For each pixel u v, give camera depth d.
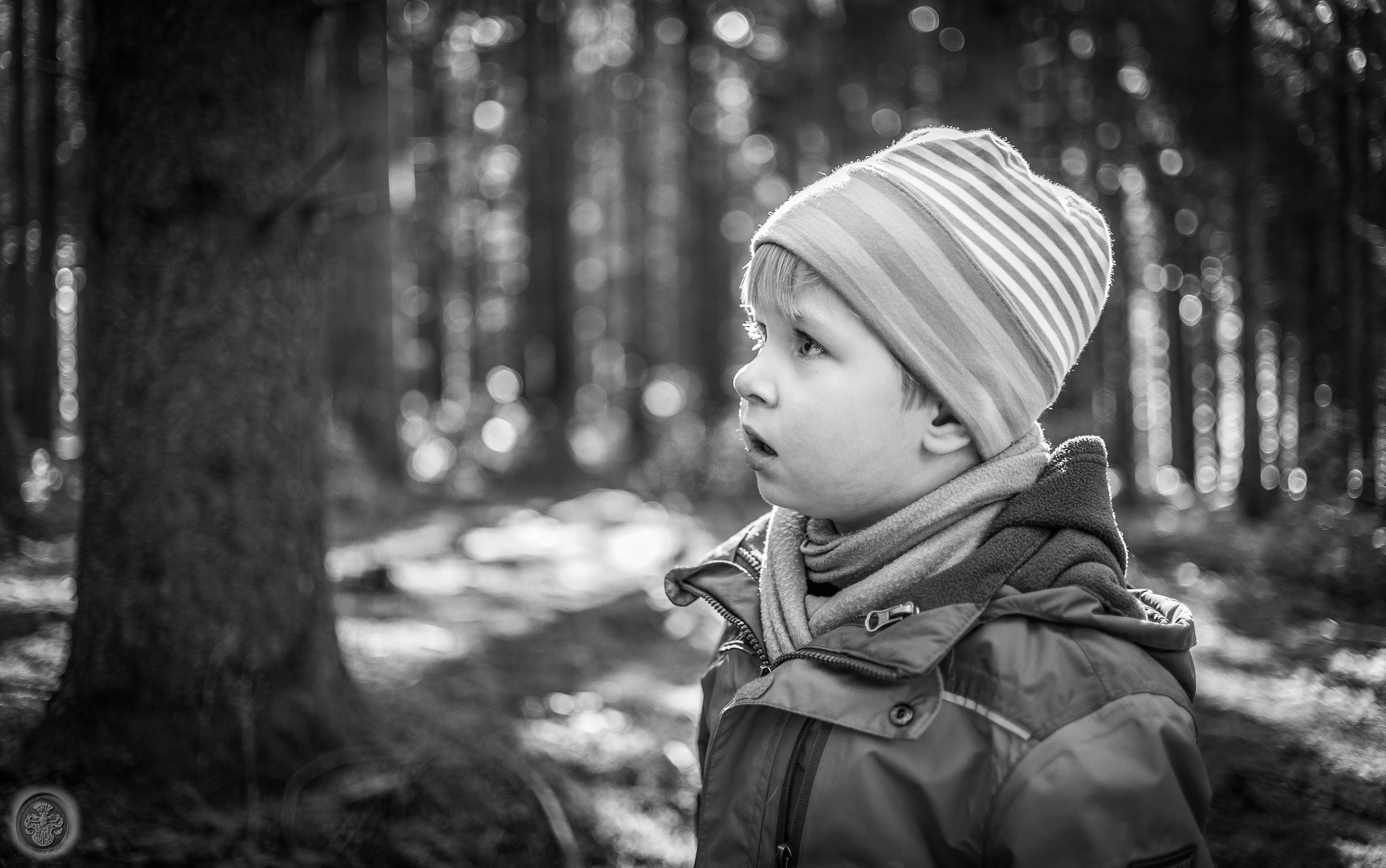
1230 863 1.71
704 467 13.87
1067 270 1.04
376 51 11.60
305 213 2.77
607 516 11.64
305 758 2.65
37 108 4.07
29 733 2.53
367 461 11.22
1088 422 10.05
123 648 2.52
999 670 0.94
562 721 3.56
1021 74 10.92
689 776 3.12
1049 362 1.02
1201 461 9.27
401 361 14.58
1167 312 9.65
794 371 1.03
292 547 2.73
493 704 3.67
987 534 1.04
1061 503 1.03
